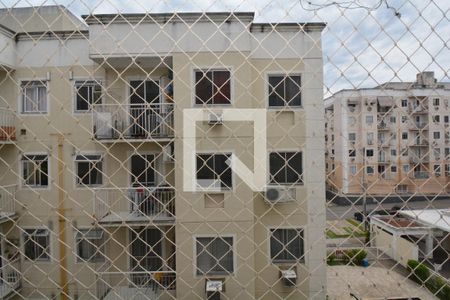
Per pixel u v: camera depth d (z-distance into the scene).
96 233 5.36
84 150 5.60
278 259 4.32
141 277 5.27
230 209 4.32
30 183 5.59
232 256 4.54
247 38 4.19
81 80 5.61
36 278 5.20
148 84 5.80
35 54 5.50
